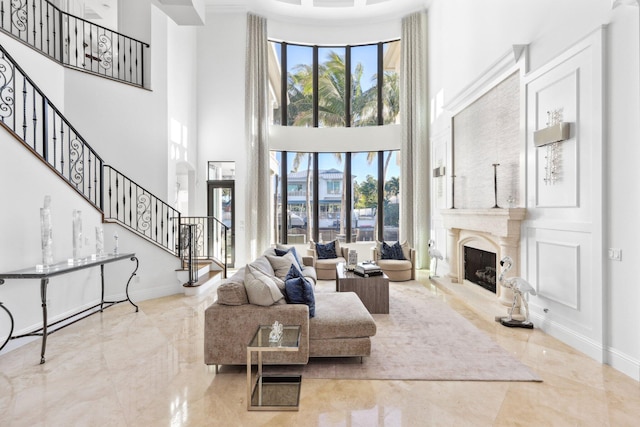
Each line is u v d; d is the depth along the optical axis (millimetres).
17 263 3439
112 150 5875
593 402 2404
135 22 6367
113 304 4969
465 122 5801
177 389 2598
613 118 2936
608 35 2973
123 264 5137
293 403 2385
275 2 7758
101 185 5008
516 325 3928
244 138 7770
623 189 2850
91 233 4668
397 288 5969
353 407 2357
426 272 7457
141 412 2293
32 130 4836
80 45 6910
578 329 3309
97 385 2648
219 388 2617
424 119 7773
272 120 8398
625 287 2838
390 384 2670
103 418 2225
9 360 3088
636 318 2740
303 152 8453
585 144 3197
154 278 5504
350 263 5191
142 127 6168
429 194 7762
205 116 7785
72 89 5535
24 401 2416
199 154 7781
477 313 4512
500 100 4711
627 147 2812
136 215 5887
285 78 8469
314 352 2988
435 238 7301
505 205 4590
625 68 2820
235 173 7758
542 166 3793
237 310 2871
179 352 3289
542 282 3816
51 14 6074
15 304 3434
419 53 7766
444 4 6703
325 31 8406
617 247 2904
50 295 3891
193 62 7625
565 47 3387
